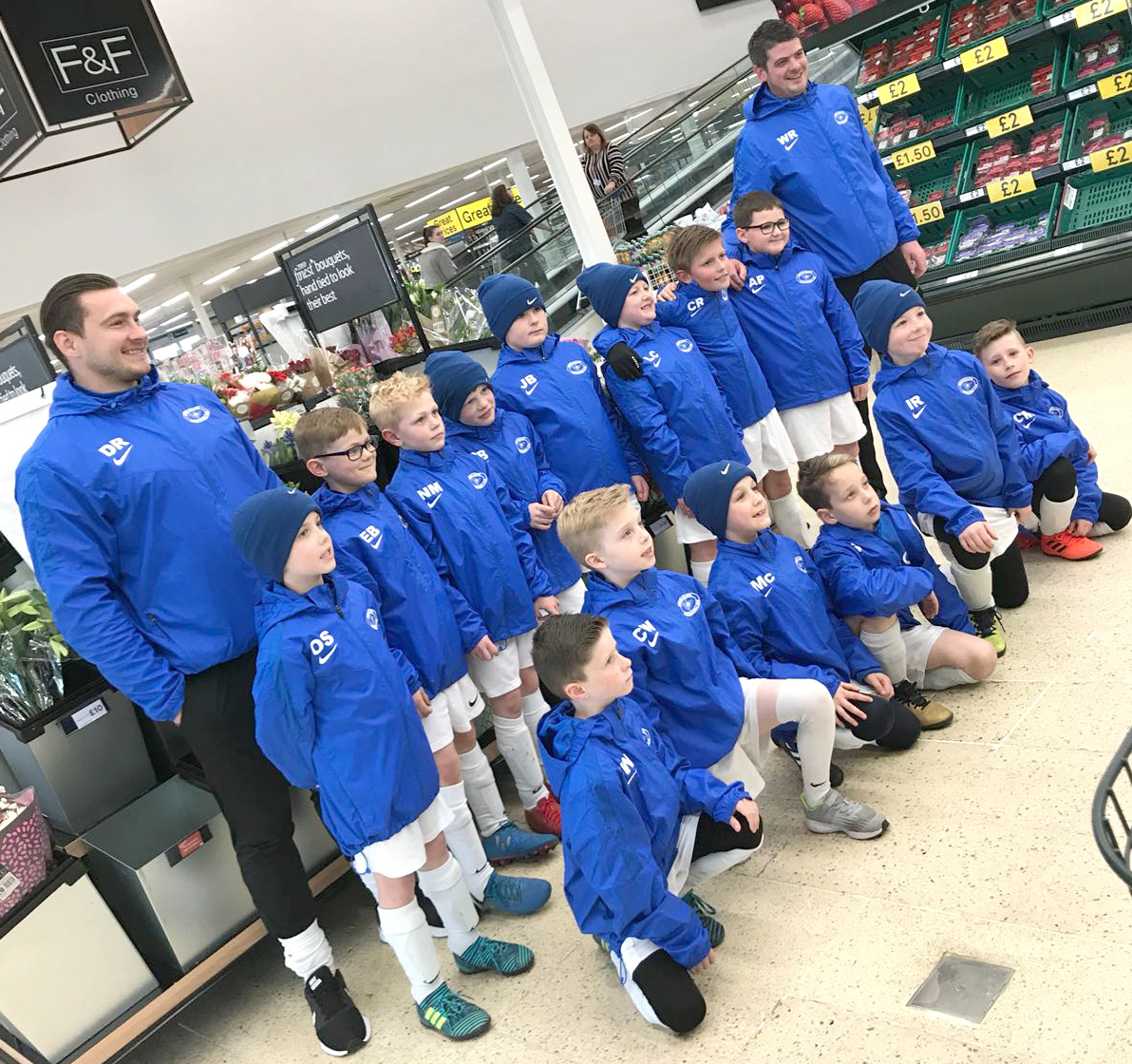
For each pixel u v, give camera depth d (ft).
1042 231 17.24
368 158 33.65
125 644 7.63
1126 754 4.30
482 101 36.70
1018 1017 5.99
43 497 7.48
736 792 7.33
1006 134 17.63
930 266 18.60
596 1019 7.45
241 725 7.97
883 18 17.63
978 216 18.44
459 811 8.98
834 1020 6.51
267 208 31.27
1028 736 8.67
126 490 7.63
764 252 12.03
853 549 9.46
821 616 9.01
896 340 10.05
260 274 45.29
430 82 35.19
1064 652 9.71
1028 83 17.26
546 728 7.01
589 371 11.24
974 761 8.63
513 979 8.23
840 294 12.66
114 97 11.75
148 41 11.99
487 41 36.81
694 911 7.36
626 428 11.50
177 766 9.76
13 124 11.67
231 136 30.55
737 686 8.24
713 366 11.77
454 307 14.19
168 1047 9.12
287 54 31.60
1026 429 11.37
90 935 8.27
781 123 12.66
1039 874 7.09
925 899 7.29
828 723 8.14
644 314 11.16
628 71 42.45
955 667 9.64
